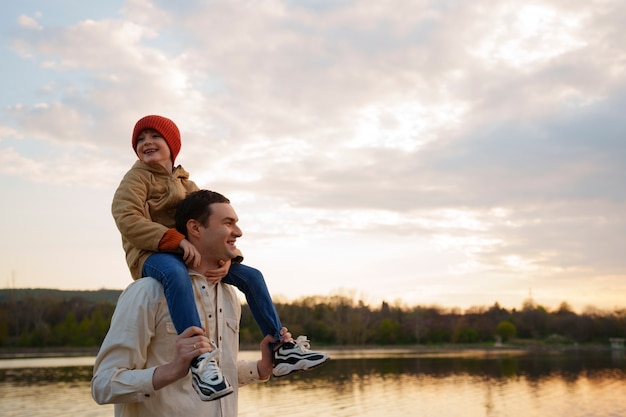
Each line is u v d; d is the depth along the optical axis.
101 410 20.56
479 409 22.45
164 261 2.44
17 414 19.75
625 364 51.16
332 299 101.56
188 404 2.35
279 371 2.74
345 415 20.52
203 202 2.59
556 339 108.88
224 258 2.59
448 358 61.41
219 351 2.29
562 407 23.12
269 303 2.82
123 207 2.66
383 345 100.19
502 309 119.31
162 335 2.37
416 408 22.47
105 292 117.69
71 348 78.62
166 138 2.95
